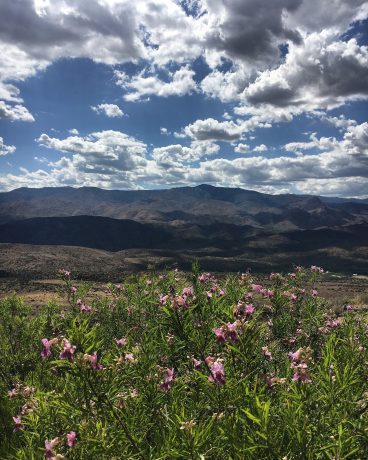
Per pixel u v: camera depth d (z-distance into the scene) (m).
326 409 2.99
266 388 3.52
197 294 4.56
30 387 4.23
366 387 3.33
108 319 7.75
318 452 2.62
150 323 5.39
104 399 2.94
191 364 4.10
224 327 3.41
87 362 2.90
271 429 2.65
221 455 2.85
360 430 2.68
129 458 2.76
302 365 3.18
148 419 3.42
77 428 2.94
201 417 3.34
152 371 3.78
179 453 2.66
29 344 7.50
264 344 5.13
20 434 4.07
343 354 3.61
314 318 6.32
